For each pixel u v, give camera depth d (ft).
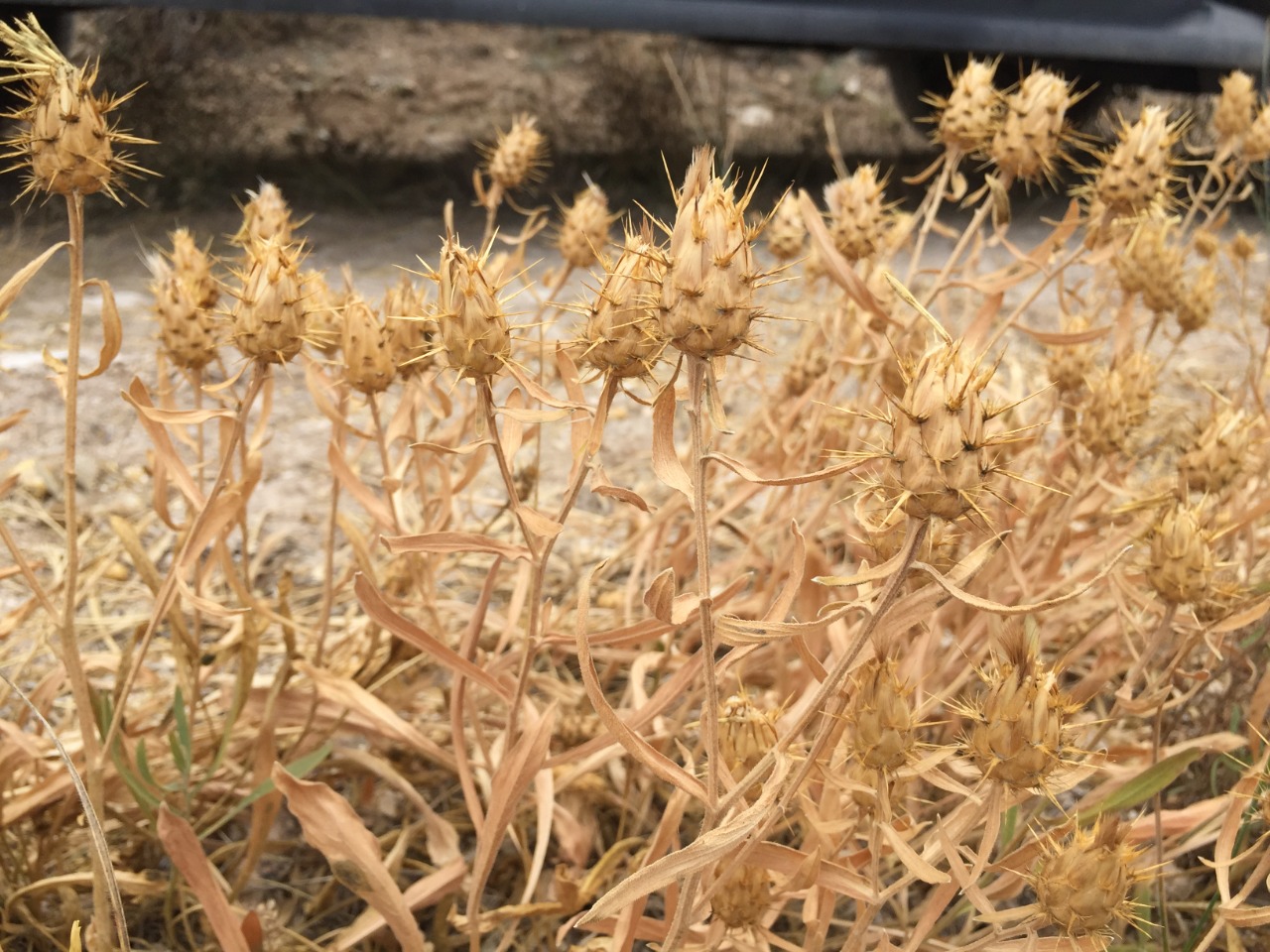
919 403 0.61
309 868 1.19
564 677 1.46
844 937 1.09
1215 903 0.97
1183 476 0.99
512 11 2.86
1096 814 0.92
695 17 2.95
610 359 0.74
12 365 2.17
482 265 0.75
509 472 0.81
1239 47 3.07
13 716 1.30
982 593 1.17
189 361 1.03
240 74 4.21
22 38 0.78
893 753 0.71
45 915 1.09
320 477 1.96
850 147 4.04
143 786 0.98
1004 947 0.77
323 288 1.07
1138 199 1.07
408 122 4.05
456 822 1.22
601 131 3.99
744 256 0.64
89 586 1.60
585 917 0.67
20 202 3.12
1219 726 1.20
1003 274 1.13
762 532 1.40
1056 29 3.06
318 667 1.14
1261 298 2.80
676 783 0.72
